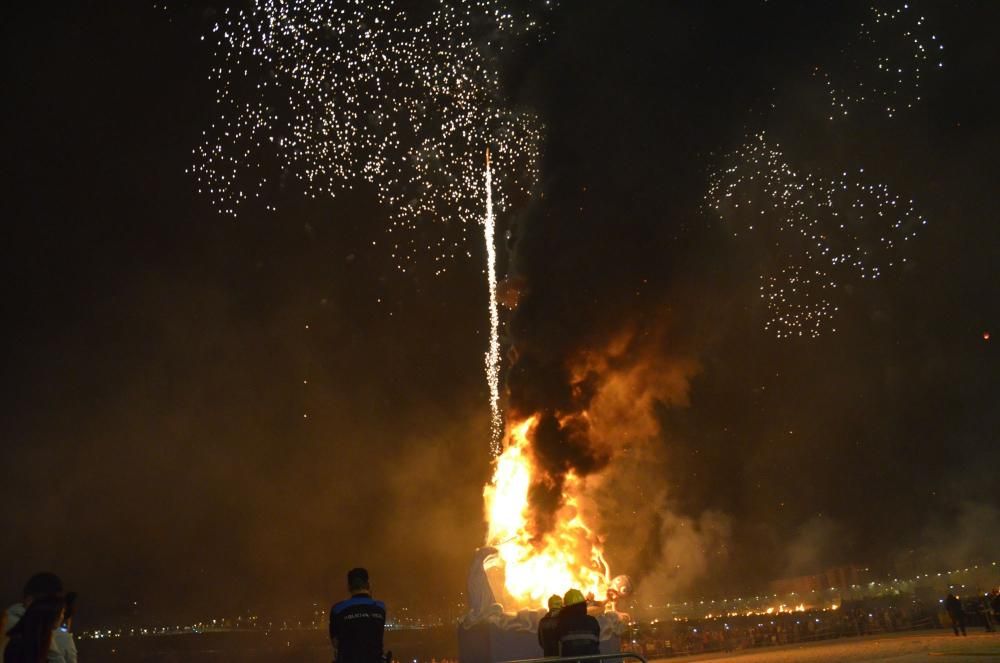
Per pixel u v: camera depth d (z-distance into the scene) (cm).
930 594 3678
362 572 727
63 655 780
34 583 695
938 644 2247
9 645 663
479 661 1605
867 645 2555
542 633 951
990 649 1919
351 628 677
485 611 1620
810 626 3503
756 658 2409
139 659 9262
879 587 4091
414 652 7700
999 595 2650
